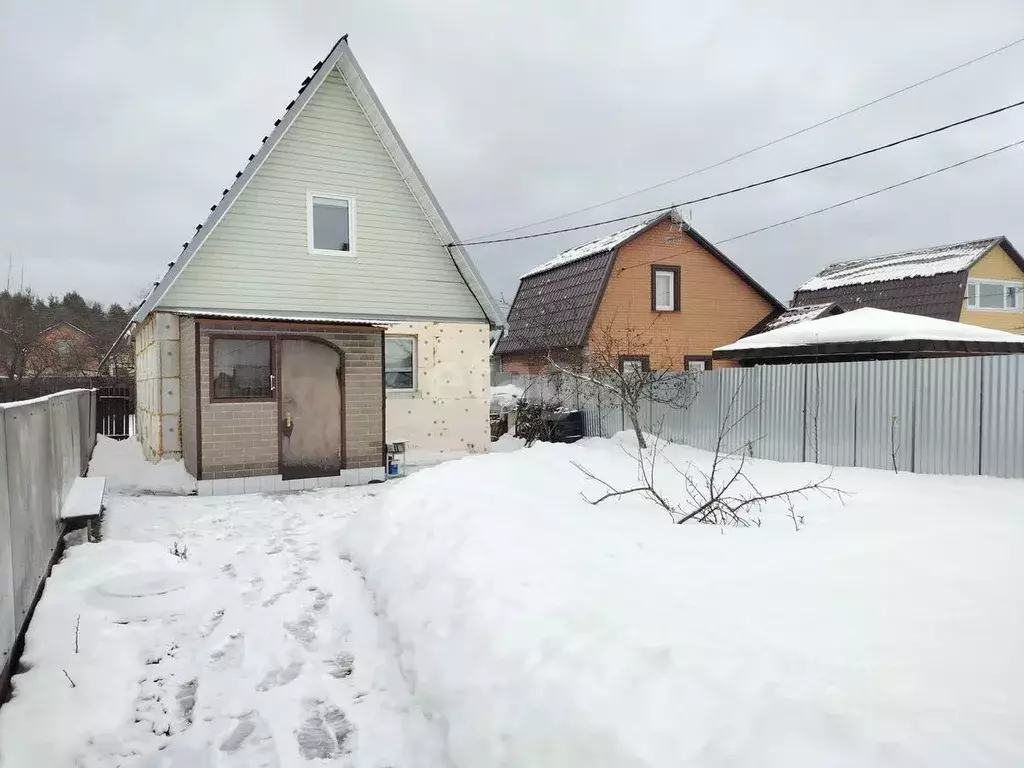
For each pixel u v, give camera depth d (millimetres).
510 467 8484
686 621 3188
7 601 3623
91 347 34750
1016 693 2336
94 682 3617
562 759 2459
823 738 2152
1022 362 7176
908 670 2545
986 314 21969
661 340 19672
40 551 4871
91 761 3018
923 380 8148
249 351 9875
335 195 12250
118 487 9531
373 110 12352
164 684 3787
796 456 9812
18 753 2945
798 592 3566
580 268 20000
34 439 4781
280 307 11750
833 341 10984
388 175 12773
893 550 4414
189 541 6801
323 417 10375
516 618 3533
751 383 10625
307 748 3170
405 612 4359
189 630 4504
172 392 10734
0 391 21844
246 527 7453
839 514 6012
